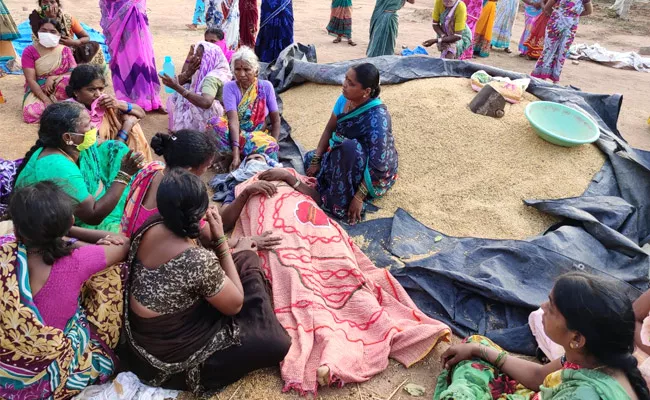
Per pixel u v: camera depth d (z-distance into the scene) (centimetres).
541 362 306
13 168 351
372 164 409
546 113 512
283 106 612
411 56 613
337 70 625
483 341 292
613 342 183
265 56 794
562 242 378
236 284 272
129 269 246
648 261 369
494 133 498
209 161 303
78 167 330
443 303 342
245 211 393
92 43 617
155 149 302
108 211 319
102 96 396
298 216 365
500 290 337
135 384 267
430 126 505
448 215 424
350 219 417
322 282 333
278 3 756
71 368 246
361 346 300
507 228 411
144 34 587
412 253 386
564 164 471
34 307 223
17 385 237
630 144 622
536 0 972
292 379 274
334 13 1024
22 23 884
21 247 224
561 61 793
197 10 1023
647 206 454
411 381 291
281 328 283
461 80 586
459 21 729
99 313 252
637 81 906
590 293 186
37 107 564
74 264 232
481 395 254
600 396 182
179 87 487
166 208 231
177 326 252
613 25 1347
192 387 266
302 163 495
